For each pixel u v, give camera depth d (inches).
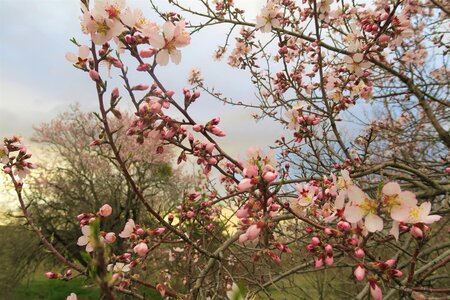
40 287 655.1
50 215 656.4
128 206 583.5
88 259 32.6
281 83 154.4
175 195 570.3
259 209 60.5
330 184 80.8
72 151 689.0
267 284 128.8
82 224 79.7
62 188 662.5
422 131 197.2
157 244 81.8
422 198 127.7
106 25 69.1
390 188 53.7
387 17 108.3
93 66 70.8
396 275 54.7
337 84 122.7
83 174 659.4
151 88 74.4
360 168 120.0
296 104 117.3
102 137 69.9
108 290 31.0
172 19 151.3
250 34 181.0
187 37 74.0
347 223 56.1
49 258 652.7
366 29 110.9
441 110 211.5
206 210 112.3
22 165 98.7
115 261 78.8
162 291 78.8
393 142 194.9
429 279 126.4
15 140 99.4
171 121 77.0
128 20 70.0
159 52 72.8
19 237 637.9
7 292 626.8
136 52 72.7
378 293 53.6
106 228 595.8
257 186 57.1
